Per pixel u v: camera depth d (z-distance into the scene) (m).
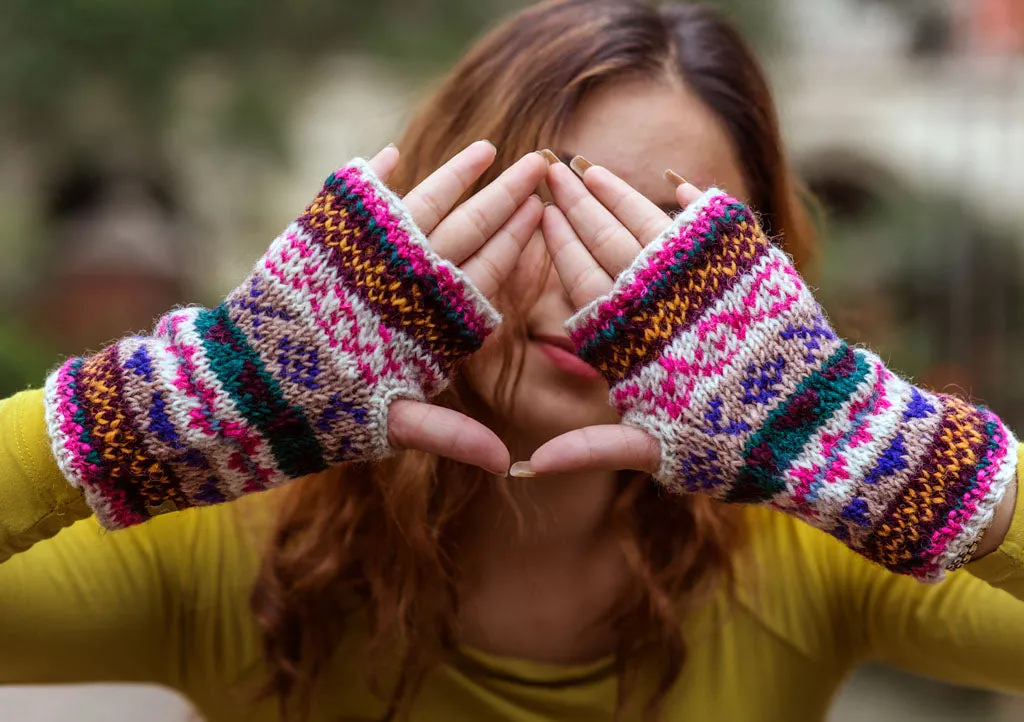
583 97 0.78
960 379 2.73
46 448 0.69
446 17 3.51
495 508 0.80
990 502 0.68
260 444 0.69
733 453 0.69
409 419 0.69
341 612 0.80
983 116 3.05
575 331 0.72
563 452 0.69
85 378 0.69
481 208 0.71
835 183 3.29
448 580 0.79
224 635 0.80
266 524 0.82
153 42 3.21
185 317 0.71
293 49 3.47
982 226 2.89
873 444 0.69
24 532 0.70
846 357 0.71
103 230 3.34
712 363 0.70
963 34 3.14
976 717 2.27
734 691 0.80
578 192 0.72
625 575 0.81
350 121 3.57
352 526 0.80
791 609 0.82
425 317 0.69
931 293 2.86
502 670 0.79
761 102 0.85
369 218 0.69
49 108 3.24
